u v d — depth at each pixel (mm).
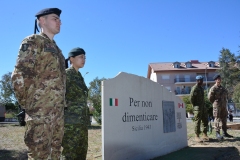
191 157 5008
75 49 3854
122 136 4250
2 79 24156
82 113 3525
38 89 2428
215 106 7582
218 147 6125
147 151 4867
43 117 2373
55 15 2854
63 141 3359
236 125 12039
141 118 4840
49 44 2604
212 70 51750
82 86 3705
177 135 6172
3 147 6965
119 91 4332
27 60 2352
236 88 38688
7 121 30844
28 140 2314
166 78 50781
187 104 27938
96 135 10102
